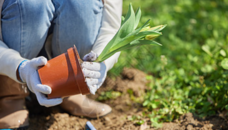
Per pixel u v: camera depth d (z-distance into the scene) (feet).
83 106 6.41
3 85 5.80
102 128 6.03
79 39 5.51
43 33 5.29
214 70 7.30
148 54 9.34
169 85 7.34
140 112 6.63
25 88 6.07
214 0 12.93
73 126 6.10
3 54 4.86
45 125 6.08
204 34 10.31
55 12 5.27
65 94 4.59
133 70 8.32
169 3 12.91
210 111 6.08
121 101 7.25
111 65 5.42
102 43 5.46
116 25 5.71
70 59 4.44
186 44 9.71
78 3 5.17
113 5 5.71
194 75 7.57
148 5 12.72
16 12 4.92
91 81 4.58
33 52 5.52
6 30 5.12
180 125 5.82
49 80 4.46
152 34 4.50
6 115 5.80
